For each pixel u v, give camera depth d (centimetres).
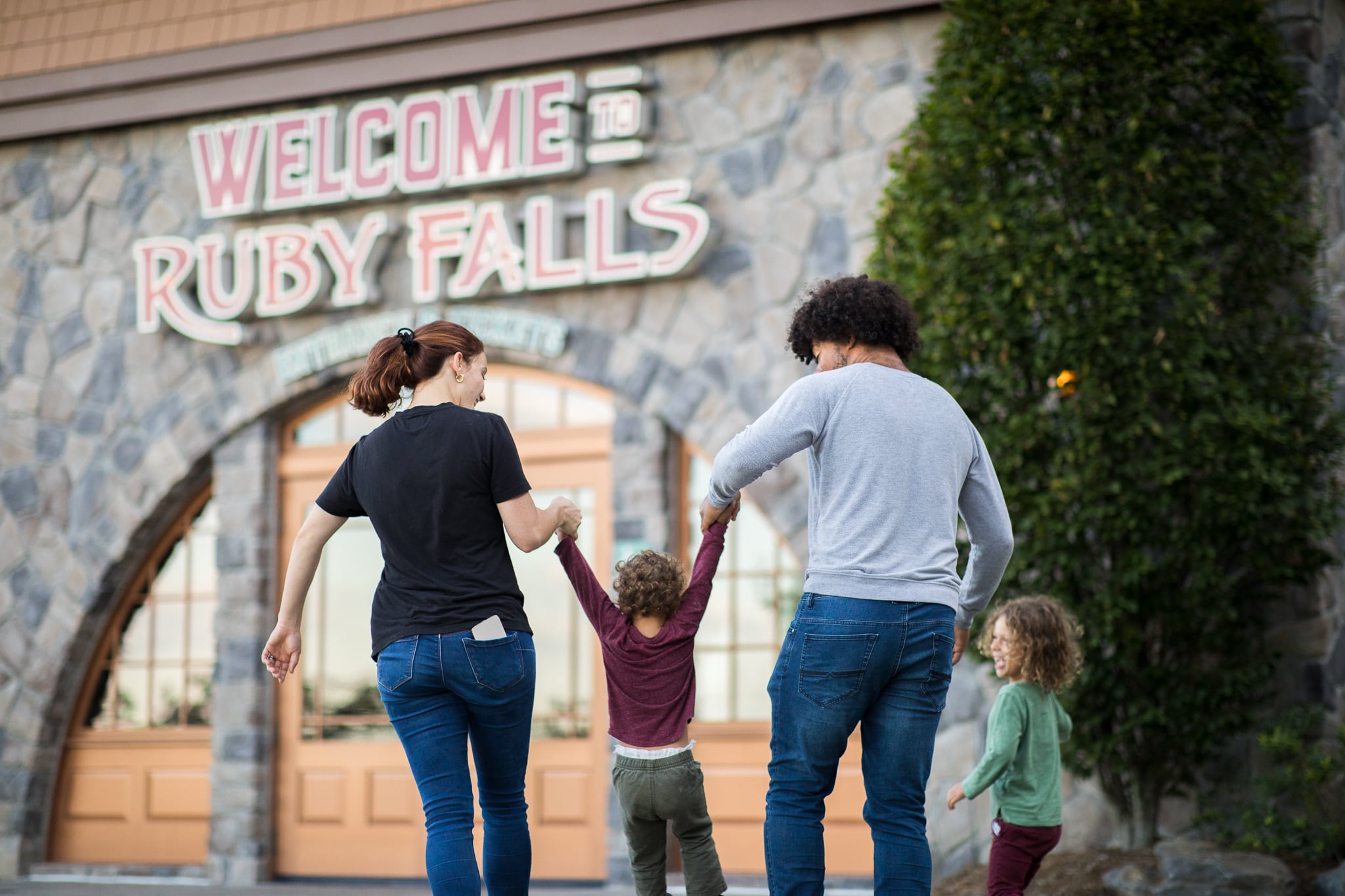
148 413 1556
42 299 1616
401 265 1470
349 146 1471
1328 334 1129
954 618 527
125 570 1564
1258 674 1027
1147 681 1031
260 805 1459
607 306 1396
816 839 527
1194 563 1002
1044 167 1059
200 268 1520
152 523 1553
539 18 1397
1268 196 1038
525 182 1430
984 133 1073
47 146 1633
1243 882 925
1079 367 1018
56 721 1568
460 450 584
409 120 1452
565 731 1387
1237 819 1052
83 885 1409
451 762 578
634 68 1385
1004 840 785
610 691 707
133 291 1580
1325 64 1170
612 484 1375
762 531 1348
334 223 1475
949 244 1061
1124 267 1016
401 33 1444
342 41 1466
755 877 1294
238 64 1507
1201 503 991
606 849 1346
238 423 1511
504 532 600
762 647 1332
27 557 1585
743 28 1346
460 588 578
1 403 1614
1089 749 1030
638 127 1377
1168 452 1000
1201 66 1038
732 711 1334
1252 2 1048
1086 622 1009
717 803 1324
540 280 1398
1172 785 1057
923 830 526
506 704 583
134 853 1536
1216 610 1010
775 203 1345
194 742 1532
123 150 1600
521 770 604
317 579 1498
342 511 615
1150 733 1038
